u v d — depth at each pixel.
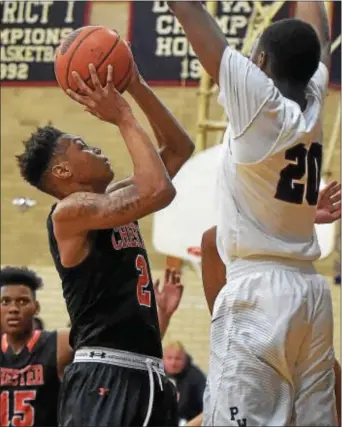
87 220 3.73
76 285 3.90
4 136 11.55
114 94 3.75
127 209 3.71
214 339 3.50
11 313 6.19
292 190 3.53
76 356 3.92
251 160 3.49
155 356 3.94
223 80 3.52
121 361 3.85
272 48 3.65
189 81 11.05
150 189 3.71
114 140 11.27
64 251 3.86
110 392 3.80
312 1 4.16
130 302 3.90
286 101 3.54
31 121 11.52
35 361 6.17
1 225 11.38
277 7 10.77
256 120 3.47
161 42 11.16
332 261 9.86
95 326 3.88
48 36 11.50
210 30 3.55
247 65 3.51
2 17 11.59
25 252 11.28
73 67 3.73
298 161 3.53
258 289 3.48
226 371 3.42
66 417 3.84
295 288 3.50
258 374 3.38
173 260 9.20
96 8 11.35
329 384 3.56
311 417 3.47
